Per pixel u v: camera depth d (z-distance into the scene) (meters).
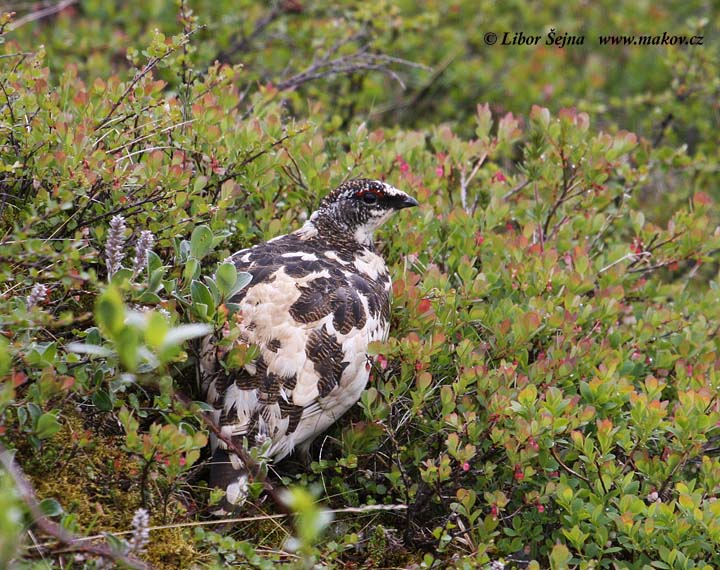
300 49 15.16
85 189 8.12
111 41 14.02
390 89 16.47
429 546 8.10
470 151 11.16
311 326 8.11
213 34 14.96
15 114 8.55
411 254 9.83
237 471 7.59
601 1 18.14
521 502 8.48
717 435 9.25
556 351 8.83
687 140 16.52
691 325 10.20
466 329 9.27
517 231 11.11
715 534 7.61
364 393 8.24
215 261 9.16
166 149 9.34
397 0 16.23
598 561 7.79
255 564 7.04
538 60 16.80
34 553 6.27
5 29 8.73
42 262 7.72
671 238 10.78
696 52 15.11
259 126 9.85
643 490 8.35
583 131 10.80
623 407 9.30
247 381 7.86
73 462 7.45
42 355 6.86
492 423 8.27
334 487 8.54
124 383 7.40
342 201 9.64
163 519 7.36
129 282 6.90
